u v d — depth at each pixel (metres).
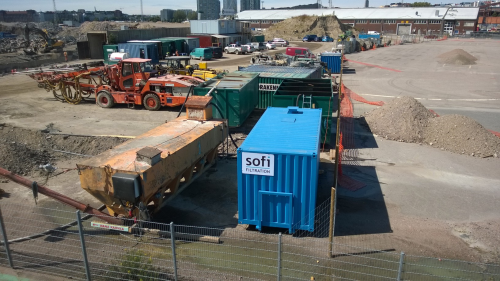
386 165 13.25
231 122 16.14
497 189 11.36
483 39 85.50
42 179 11.77
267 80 19.41
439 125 15.77
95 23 85.69
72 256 7.73
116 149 9.30
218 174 12.27
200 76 25.28
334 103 22.84
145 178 7.99
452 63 43.50
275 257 7.88
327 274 7.30
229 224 9.29
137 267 6.71
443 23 101.75
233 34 66.94
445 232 8.94
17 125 17.25
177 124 11.94
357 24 111.69
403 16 106.62
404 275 7.30
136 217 8.45
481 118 19.62
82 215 9.28
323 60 37.16
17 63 37.31
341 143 14.47
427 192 11.14
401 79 33.09
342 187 11.42
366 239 8.59
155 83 20.30
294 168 8.16
